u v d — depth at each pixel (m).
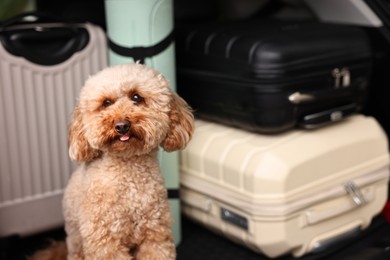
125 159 1.24
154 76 1.24
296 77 1.62
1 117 1.62
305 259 1.65
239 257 1.69
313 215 1.62
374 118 2.01
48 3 1.91
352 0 1.95
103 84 1.19
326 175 1.65
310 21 1.99
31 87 1.66
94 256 1.25
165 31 1.61
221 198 1.67
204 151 1.72
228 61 1.69
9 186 1.68
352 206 1.72
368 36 1.88
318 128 1.71
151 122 1.17
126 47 1.59
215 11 2.21
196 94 1.85
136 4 1.55
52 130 1.73
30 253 1.75
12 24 1.67
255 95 1.61
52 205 1.77
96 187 1.24
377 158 1.80
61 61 1.69
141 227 1.27
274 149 1.59
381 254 1.66
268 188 1.54
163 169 1.67
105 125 1.15
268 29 1.78
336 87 1.72
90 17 1.93
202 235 1.84
